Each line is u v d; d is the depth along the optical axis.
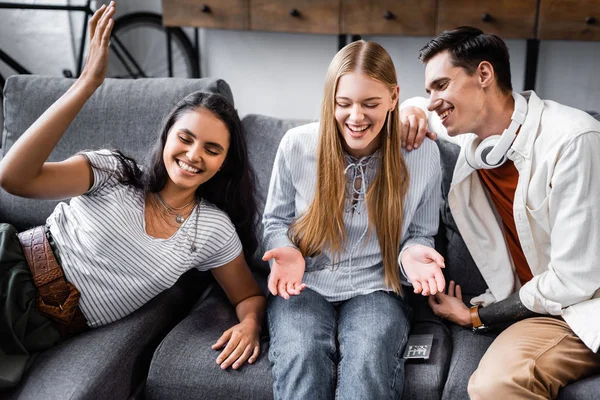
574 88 3.41
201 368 1.45
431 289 1.46
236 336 1.50
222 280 1.66
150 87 1.88
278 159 1.63
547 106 1.50
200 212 1.57
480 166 1.55
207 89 1.84
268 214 1.69
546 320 1.47
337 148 1.52
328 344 1.46
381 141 1.55
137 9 3.91
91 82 1.38
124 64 3.84
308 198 1.62
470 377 1.39
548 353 1.37
